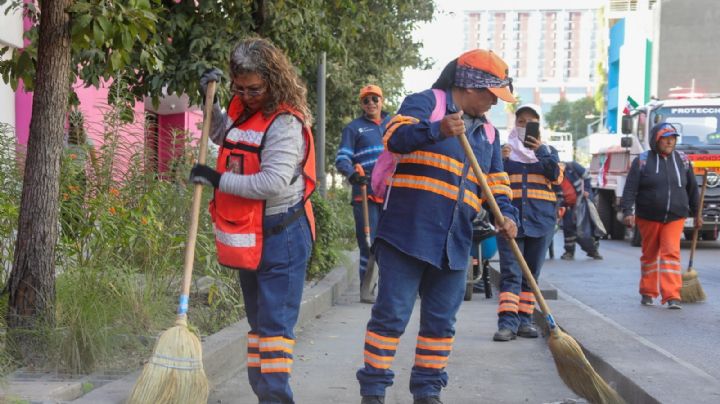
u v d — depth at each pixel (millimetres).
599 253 17547
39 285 5355
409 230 4668
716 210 18734
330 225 10641
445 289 4824
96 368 5195
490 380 5980
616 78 52688
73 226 6621
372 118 9461
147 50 6699
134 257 6953
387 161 4793
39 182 5387
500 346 7207
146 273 6707
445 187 4684
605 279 12812
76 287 5699
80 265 6227
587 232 15898
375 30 14492
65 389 4637
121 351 5578
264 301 4312
